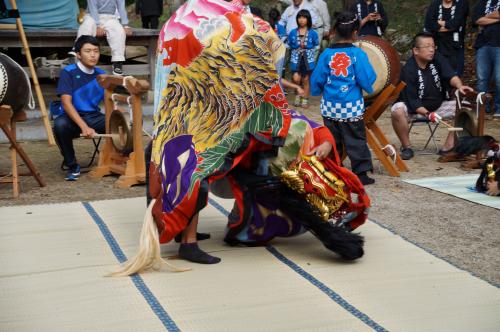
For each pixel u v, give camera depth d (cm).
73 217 523
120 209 545
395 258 430
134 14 1816
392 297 368
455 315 345
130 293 376
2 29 939
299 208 419
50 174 691
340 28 617
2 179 610
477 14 991
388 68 652
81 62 671
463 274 402
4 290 382
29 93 607
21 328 334
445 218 522
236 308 356
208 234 471
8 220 516
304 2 1201
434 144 804
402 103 735
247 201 430
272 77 412
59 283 392
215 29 402
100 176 667
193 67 408
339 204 430
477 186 596
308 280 394
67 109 645
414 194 594
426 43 718
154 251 404
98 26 966
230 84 406
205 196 404
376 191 606
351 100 617
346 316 345
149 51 1029
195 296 371
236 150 409
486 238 475
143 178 627
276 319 341
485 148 690
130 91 617
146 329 331
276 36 416
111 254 441
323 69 624
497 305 358
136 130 623
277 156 427
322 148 428
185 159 404
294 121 430
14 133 607
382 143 676
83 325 336
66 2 1055
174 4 1381
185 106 412
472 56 1267
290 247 454
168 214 404
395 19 1369
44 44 1002
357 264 420
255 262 425
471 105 727
